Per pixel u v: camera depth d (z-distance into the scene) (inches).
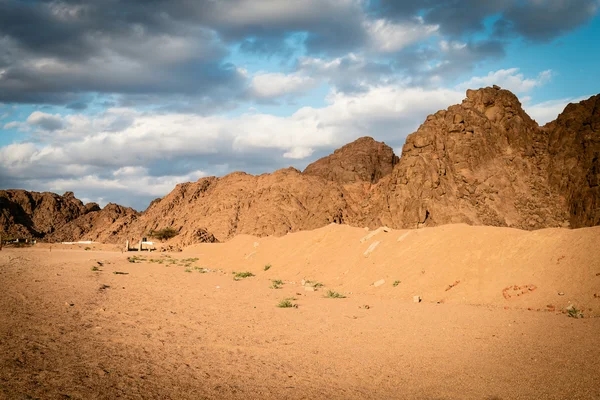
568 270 729.6
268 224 4771.2
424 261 989.8
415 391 348.8
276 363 427.8
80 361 403.9
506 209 3324.3
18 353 412.8
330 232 1514.5
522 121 3759.8
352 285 1046.4
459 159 3587.6
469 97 3971.5
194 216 5565.9
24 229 5994.1
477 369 396.2
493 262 865.5
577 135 3469.5
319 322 632.4
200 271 1594.5
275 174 5984.3
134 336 519.2
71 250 3358.8
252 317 669.3
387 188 3905.0
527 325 553.9
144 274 1414.9
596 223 2984.7
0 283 950.4
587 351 422.9
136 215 6692.9
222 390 346.9
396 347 486.3
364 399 331.9
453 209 3329.2
